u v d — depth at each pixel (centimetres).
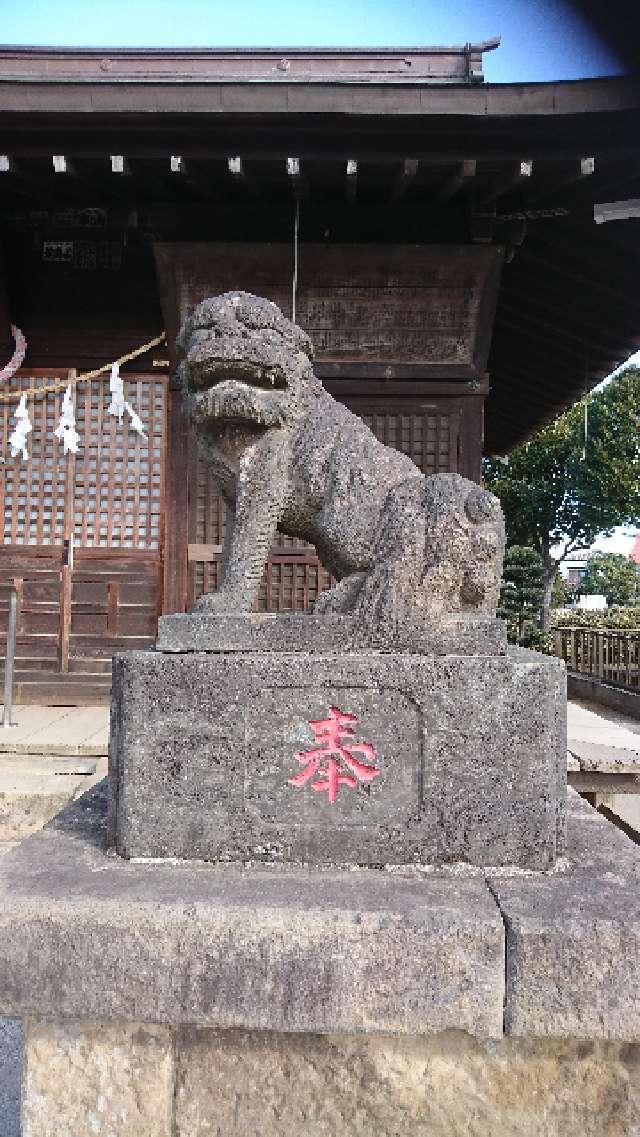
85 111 513
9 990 189
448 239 636
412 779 220
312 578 656
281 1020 186
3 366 683
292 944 187
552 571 2547
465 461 650
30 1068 194
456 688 220
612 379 2338
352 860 219
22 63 619
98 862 221
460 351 652
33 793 453
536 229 657
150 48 620
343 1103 191
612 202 596
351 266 625
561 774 223
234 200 632
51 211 641
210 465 274
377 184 598
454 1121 190
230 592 254
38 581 674
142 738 224
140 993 188
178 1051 194
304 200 625
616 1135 188
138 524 675
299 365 266
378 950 186
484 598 244
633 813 569
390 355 655
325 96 512
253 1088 193
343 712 222
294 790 221
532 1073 190
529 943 185
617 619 2097
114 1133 192
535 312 810
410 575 239
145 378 678
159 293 644
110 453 679
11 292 674
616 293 742
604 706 1024
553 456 2409
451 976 185
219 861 220
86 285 679
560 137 532
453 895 200
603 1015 183
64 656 668
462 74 612
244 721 222
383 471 260
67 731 545
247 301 258
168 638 241
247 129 530
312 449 264
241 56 621
